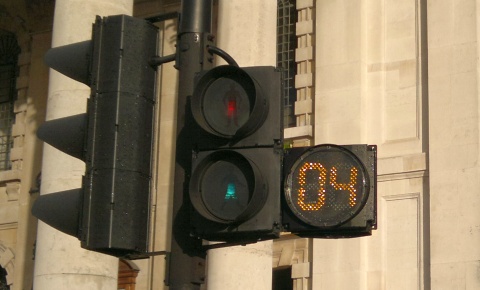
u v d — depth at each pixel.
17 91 34.50
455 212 25.23
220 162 8.48
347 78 27.59
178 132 9.10
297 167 8.50
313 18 28.91
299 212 8.42
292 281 27.73
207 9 9.32
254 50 21.28
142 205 8.77
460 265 24.86
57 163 22.84
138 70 8.95
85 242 8.62
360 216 8.41
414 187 26.11
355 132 27.09
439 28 26.59
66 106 23.22
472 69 25.94
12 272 32.88
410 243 25.88
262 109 8.50
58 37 23.47
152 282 29.94
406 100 26.97
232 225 8.41
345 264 26.30
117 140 8.77
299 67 28.77
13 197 33.56
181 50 9.21
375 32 27.77
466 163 25.42
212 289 19.36
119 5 23.59
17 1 34.47
